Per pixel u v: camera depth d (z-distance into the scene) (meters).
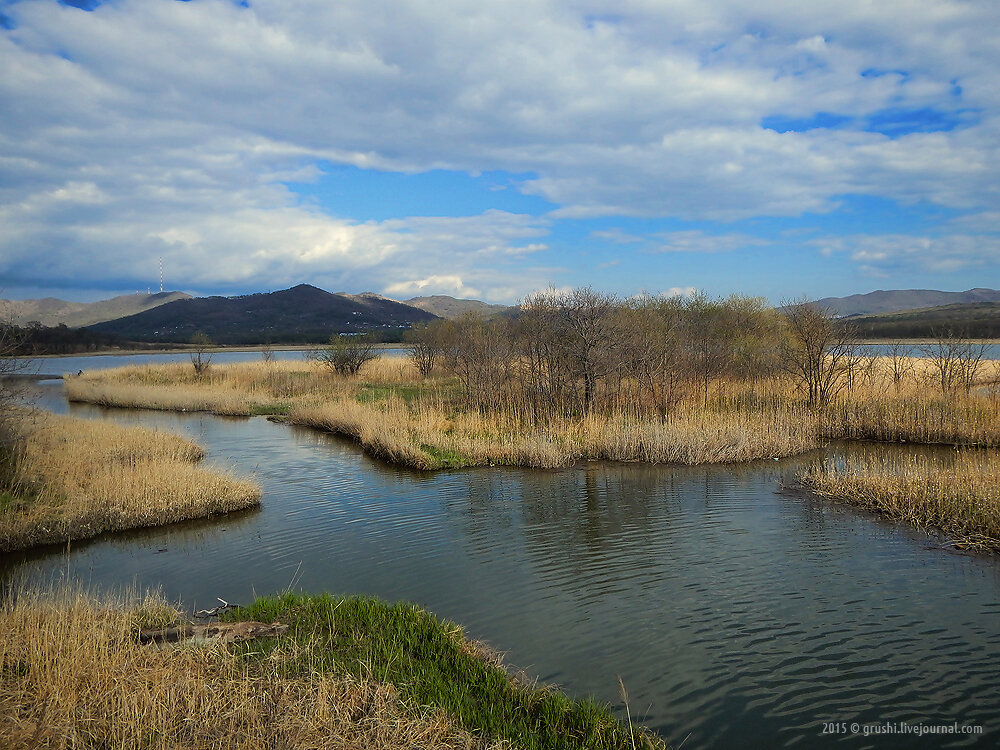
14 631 7.76
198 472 17.23
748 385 28.50
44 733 5.77
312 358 56.94
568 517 14.67
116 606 9.37
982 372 34.47
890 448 21.97
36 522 13.73
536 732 6.20
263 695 6.52
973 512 13.05
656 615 9.45
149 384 46.44
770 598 10.01
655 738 6.38
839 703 7.18
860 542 12.54
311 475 19.80
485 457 20.66
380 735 5.84
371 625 8.61
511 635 8.87
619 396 25.31
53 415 27.50
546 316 26.17
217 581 11.30
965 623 9.06
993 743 6.45
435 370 42.84
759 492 16.53
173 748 5.64
